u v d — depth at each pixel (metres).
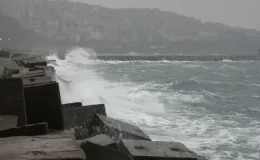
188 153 6.24
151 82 34.28
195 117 16.83
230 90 31.45
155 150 6.18
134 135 7.98
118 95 21.05
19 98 6.59
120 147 6.44
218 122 15.88
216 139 12.36
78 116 9.57
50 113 7.09
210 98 24.83
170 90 27.75
